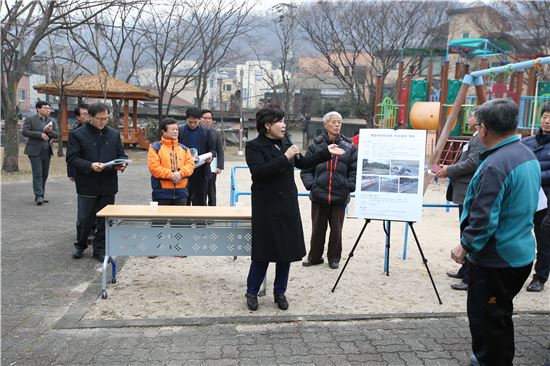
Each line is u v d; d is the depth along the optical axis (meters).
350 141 5.38
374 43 25.30
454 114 9.60
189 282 4.86
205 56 26.30
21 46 14.41
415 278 5.10
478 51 19.19
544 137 4.68
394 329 3.83
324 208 5.38
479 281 3.01
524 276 3.01
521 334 3.75
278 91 40.31
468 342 3.62
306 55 31.78
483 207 2.82
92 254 5.74
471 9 25.77
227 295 4.52
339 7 25.20
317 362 3.29
